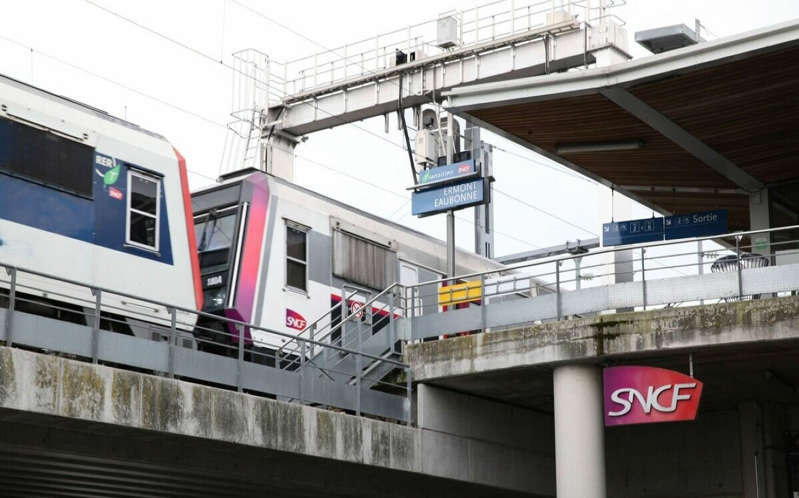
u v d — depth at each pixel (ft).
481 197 98.32
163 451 68.74
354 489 81.51
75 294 71.61
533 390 87.51
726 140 84.28
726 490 93.61
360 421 77.10
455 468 84.94
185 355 67.77
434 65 133.28
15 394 57.00
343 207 96.48
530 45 127.34
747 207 100.68
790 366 82.17
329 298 91.91
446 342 83.41
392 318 86.58
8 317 59.21
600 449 78.33
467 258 111.14
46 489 77.77
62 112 73.36
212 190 88.22
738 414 94.02
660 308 76.89
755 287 75.00
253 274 84.89
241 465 73.36
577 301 79.92
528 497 94.22
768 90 75.72
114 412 61.36
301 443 71.97
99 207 74.18
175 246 78.95
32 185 70.28
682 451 95.71
